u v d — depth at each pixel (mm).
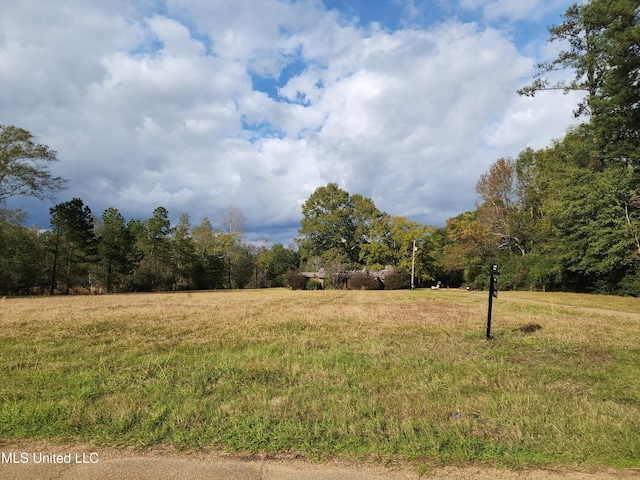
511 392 5078
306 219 61938
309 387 5328
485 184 43438
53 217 36688
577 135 32625
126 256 42906
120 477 2945
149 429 3752
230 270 64062
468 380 5711
